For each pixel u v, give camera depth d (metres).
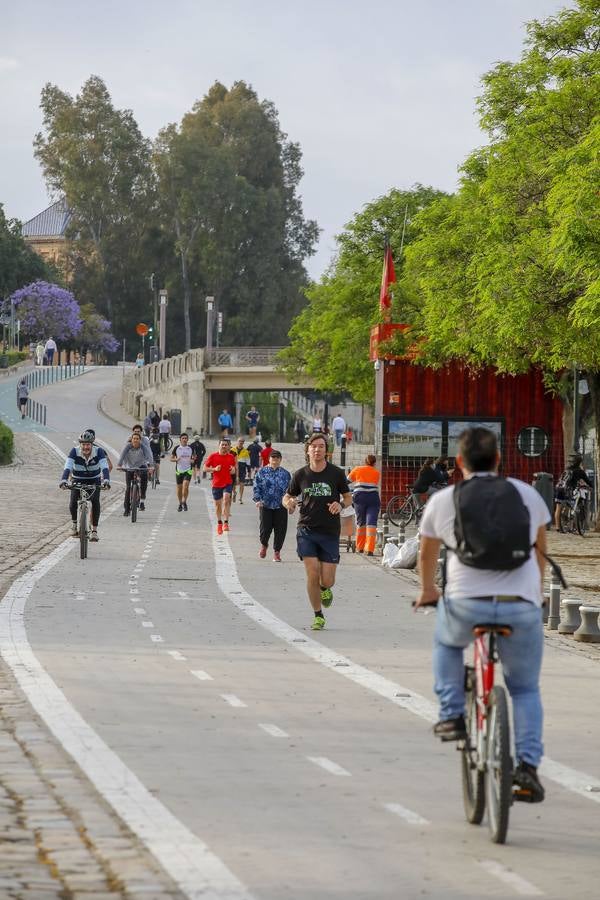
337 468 34.59
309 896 12.44
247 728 21.11
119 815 15.28
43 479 115.06
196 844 14.10
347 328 125.69
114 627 33.41
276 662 28.59
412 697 24.59
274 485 54.22
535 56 64.56
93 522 54.50
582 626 34.56
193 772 17.81
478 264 61.00
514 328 57.75
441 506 15.38
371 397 129.75
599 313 52.81
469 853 14.24
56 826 14.64
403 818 15.74
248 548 61.19
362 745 20.12
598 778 18.23
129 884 12.52
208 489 115.12
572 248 50.62
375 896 12.53
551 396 84.12
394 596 43.31
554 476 83.88
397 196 125.69
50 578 44.97
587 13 63.72
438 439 83.69
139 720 21.42
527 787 14.72
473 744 15.72
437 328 69.88
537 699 15.27
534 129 59.22
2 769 17.50
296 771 18.12
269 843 14.33
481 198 68.50
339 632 34.00
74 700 23.02
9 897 11.88
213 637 32.25
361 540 61.47
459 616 15.24
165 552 57.38
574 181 51.06
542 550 15.57
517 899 12.56
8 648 29.16
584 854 14.30
